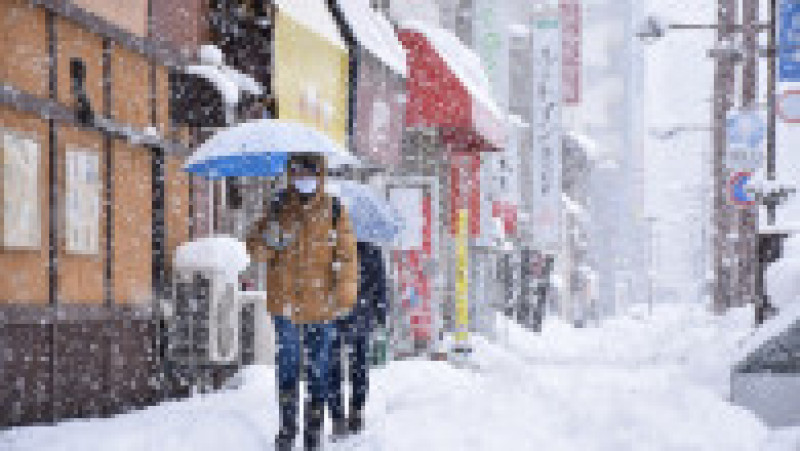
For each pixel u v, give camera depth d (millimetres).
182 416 14953
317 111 24203
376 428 14945
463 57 37031
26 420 13992
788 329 18359
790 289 26906
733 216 61125
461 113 33750
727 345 30609
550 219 66438
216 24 21250
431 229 33438
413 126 33875
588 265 118125
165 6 18719
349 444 13836
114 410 16484
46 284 14617
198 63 20141
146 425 13930
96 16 15953
